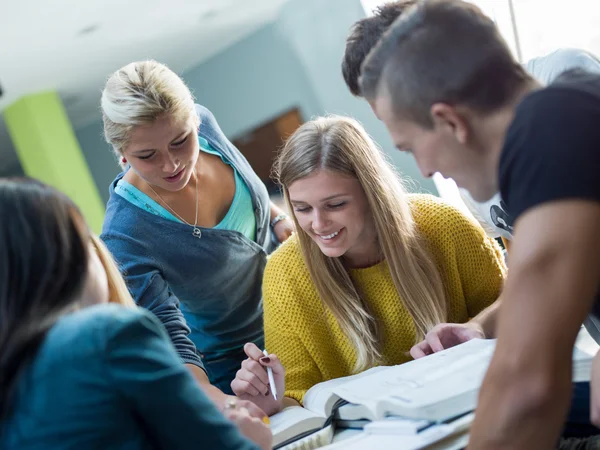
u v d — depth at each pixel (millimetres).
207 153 1945
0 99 6504
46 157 6758
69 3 4555
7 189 796
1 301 758
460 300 1655
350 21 6648
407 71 852
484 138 854
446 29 843
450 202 1685
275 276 1656
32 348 773
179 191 1845
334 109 7129
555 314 751
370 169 1544
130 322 793
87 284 852
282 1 6777
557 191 748
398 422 1112
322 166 1500
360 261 1624
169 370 797
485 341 1319
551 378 754
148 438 795
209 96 8008
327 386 1395
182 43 6859
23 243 772
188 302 1901
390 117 902
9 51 5160
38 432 749
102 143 8742
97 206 7035
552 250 748
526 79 856
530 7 3162
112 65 6648
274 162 1695
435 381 1176
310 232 1554
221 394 1474
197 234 1839
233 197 1960
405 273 1574
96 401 751
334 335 1638
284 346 1644
